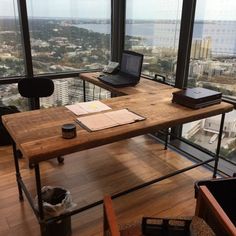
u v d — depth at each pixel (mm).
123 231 1364
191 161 2887
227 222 1186
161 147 3199
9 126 1718
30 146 1453
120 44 3859
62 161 2801
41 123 1767
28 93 2770
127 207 2172
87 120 1808
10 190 2324
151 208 2166
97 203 1895
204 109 2090
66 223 1787
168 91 2637
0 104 3293
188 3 2658
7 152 3002
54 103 3617
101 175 2604
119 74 3236
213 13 2533
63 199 1812
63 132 1540
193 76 2898
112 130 1667
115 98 2352
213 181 1804
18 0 3020
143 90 2705
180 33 2820
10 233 1882
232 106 2229
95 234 1898
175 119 1867
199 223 1360
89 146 1532
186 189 2412
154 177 2582
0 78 3209
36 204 1760
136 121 1815
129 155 3002
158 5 3154
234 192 1836
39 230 1904
